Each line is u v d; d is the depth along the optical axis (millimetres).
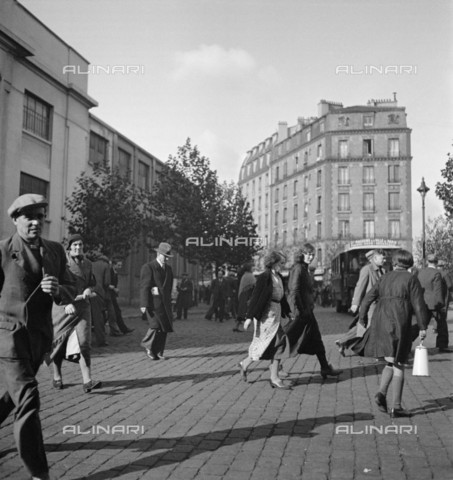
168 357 10000
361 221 44062
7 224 16750
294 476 3924
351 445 4680
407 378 8008
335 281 25031
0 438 4793
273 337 7273
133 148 27203
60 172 20109
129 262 27469
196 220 25203
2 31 16062
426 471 4031
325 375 7809
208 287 38250
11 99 17047
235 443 4723
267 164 67062
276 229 55406
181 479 3859
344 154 45375
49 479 3795
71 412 5781
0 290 4090
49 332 4203
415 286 5863
